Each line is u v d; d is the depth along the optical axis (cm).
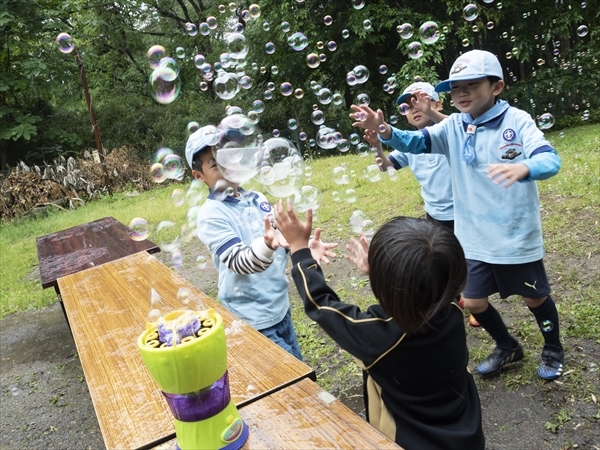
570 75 1145
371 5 1227
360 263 125
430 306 102
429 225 108
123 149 1229
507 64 1414
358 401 227
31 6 1282
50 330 381
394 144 213
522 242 194
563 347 231
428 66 1262
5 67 1384
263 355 135
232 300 177
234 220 177
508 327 258
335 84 1430
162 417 116
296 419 107
